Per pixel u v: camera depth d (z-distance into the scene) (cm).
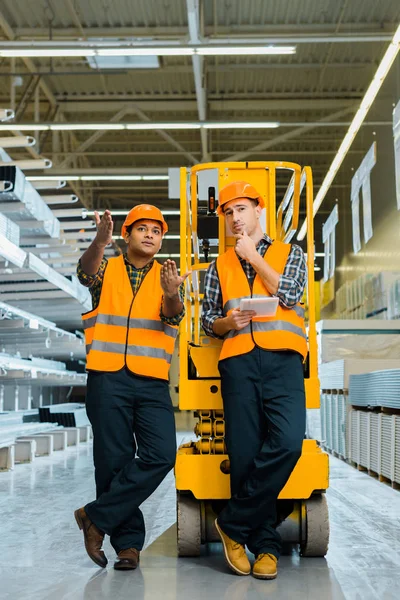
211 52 948
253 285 327
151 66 1223
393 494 590
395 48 922
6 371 812
